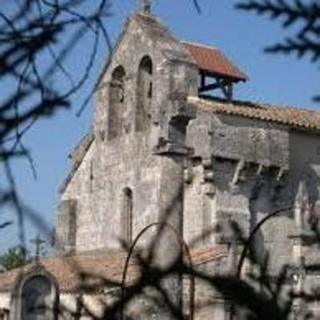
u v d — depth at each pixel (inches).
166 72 1728.6
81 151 2041.1
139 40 1861.5
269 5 303.4
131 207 1836.9
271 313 330.3
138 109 1845.5
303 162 1780.3
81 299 380.2
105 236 1889.8
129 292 334.3
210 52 1902.1
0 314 1379.2
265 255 375.6
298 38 305.6
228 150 1668.3
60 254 1940.2
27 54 219.1
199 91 1836.9
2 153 217.8
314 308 423.2
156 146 1131.9
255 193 1683.1
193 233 1664.6
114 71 1942.7
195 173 1688.0
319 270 462.3
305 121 1784.0
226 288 329.4
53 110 221.3
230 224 413.1
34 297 1282.0
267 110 1787.6
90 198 1977.1
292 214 1702.8
